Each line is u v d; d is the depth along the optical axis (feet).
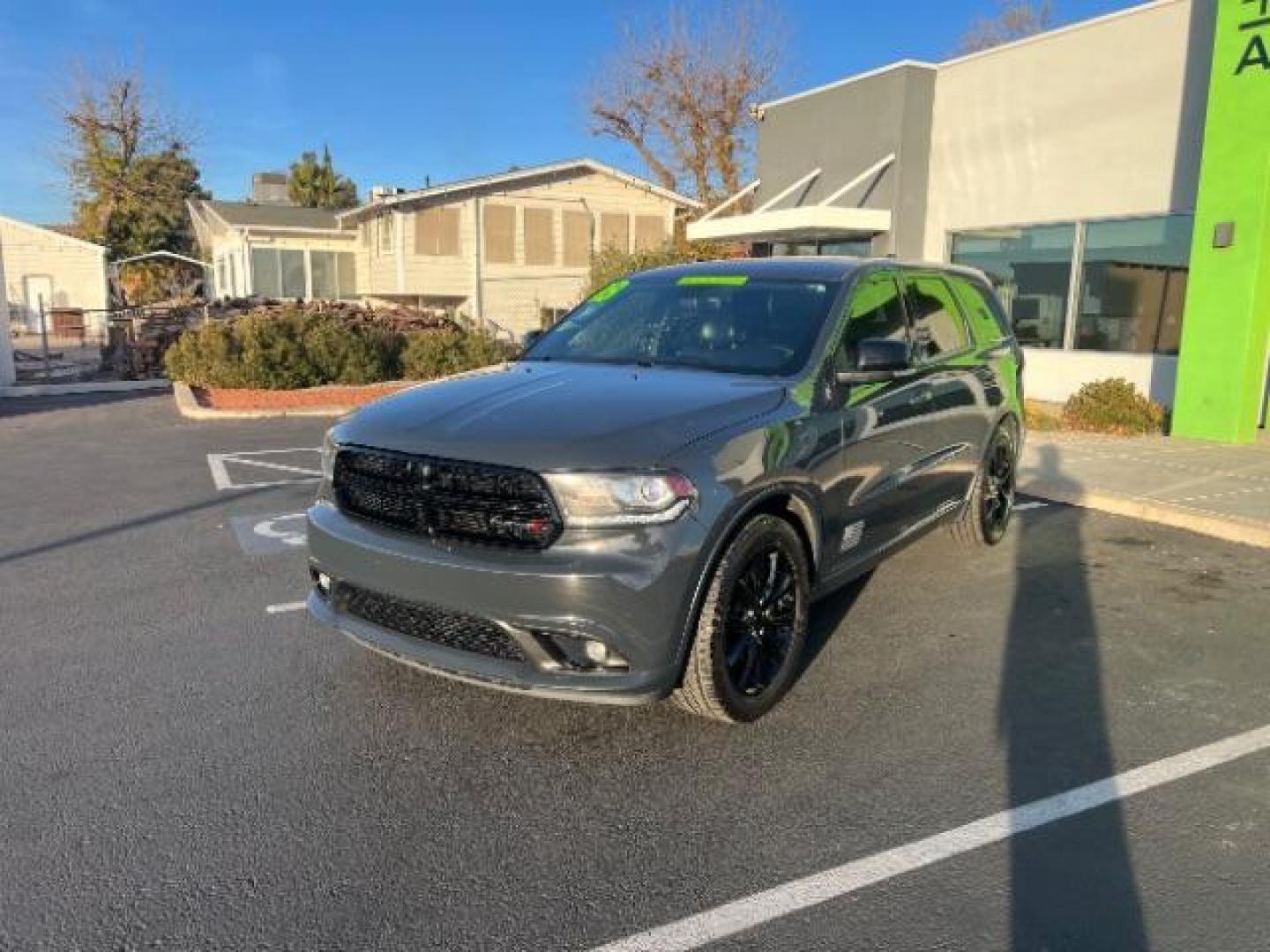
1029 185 47.06
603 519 10.52
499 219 91.09
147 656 14.93
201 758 11.65
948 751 11.95
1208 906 8.89
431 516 11.25
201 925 8.59
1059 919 8.70
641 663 10.73
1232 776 11.37
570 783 11.10
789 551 12.71
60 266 126.11
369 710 12.96
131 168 143.02
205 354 50.80
